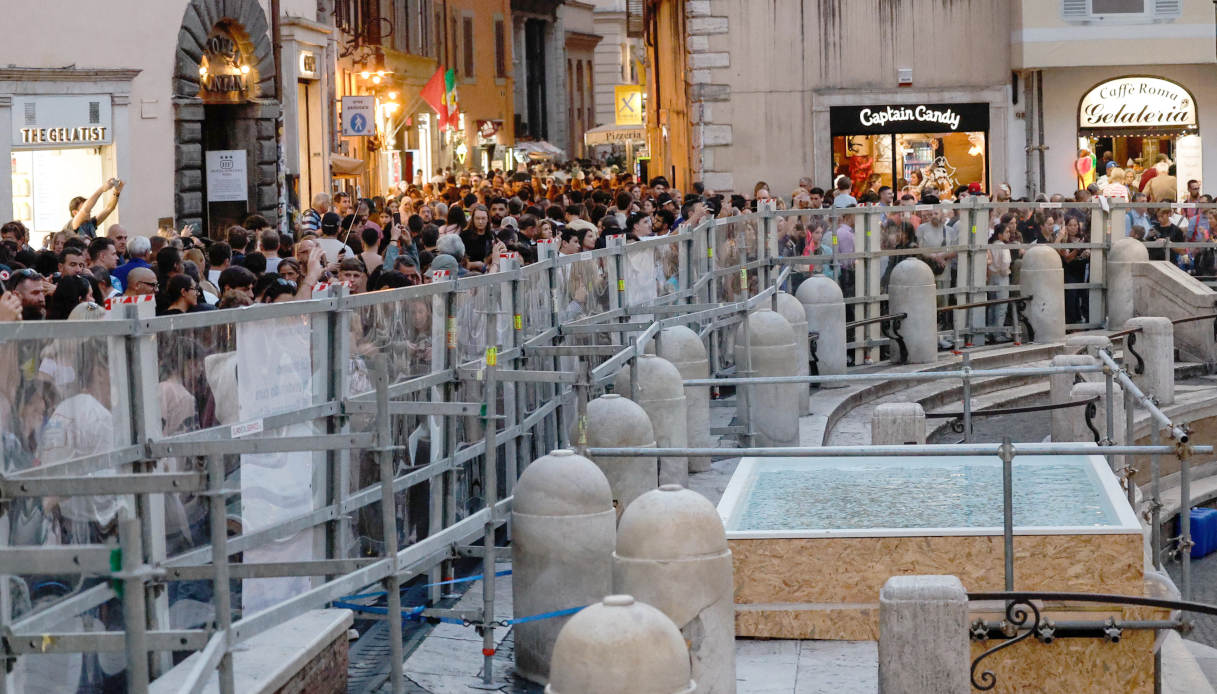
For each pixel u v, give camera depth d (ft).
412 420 33.68
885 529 33.06
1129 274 79.36
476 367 37.24
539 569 30.76
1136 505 51.57
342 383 30.32
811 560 33.22
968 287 76.54
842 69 118.01
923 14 117.50
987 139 119.14
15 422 21.33
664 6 161.48
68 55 83.35
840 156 119.14
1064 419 57.62
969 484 37.17
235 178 99.91
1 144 78.38
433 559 34.24
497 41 241.96
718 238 62.08
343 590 24.47
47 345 22.04
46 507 21.91
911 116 118.21
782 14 117.39
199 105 93.86
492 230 60.08
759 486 37.68
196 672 19.70
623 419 36.78
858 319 73.00
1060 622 31.45
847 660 32.30
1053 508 34.55
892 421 45.75
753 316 54.13
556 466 30.94
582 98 324.19
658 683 22.00
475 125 225.35
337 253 55.83
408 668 31.32
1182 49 116.78
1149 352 65.98
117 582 17.75
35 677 21.68
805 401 61.21
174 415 25.17
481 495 38.17
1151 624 31.42
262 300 37.42
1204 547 61.52
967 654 27.04
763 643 33.42
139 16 88.84
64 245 41.96
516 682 31.04
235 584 26.99
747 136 118.32
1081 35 116.57
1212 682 42.34
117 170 86.89
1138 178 119.75
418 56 188.65
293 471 28.86
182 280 35.24
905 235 74.18
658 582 27.73
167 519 24.79
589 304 46.88
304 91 122.31
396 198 107.34
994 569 32.55
